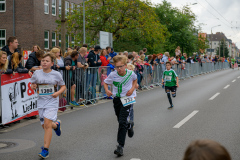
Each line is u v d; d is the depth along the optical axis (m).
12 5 30.86
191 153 1.19
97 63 11.54
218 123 7.54
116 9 30.89
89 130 7.00
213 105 10.47
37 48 8.77
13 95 7.62
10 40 7.75
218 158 1.15
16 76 7.73
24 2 30.67
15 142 6.02
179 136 6.29
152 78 17.28
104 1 31.78
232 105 10.41
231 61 46.28
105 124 7.66
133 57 16.09
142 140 6.02
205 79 22.73
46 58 5.12
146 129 6.98
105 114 9.10
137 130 6.89
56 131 5.50
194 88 16.23
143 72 15.80
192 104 10.78
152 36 33.75
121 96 5.26
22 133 6.80
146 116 8.59
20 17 30.83
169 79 9.87
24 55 15.84
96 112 9.47
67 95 10.03
